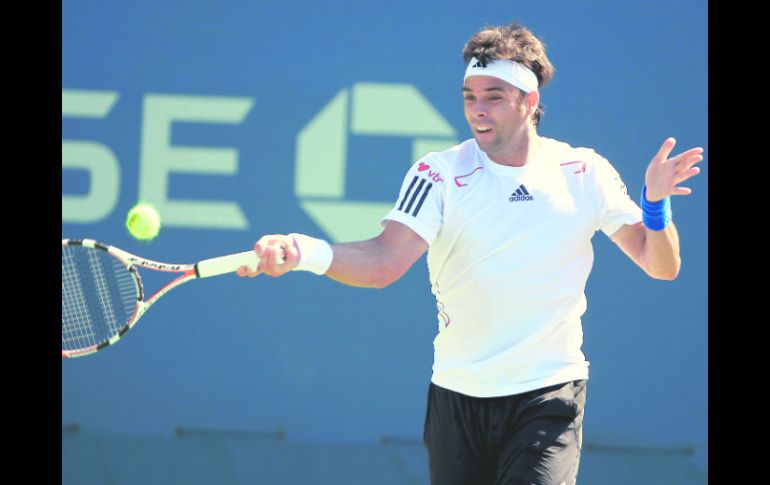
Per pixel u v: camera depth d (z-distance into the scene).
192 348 22.94
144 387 22.89
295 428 22.75
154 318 22.94
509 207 12.51
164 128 23.12
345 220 22.89
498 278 12.48
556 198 12.61
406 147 22.92
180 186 23.06
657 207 12.28
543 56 13.00
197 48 23.20
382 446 22.62
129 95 23.17
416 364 22.77
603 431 22.56
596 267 22.70
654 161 12.17
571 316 12.75
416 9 23.00
